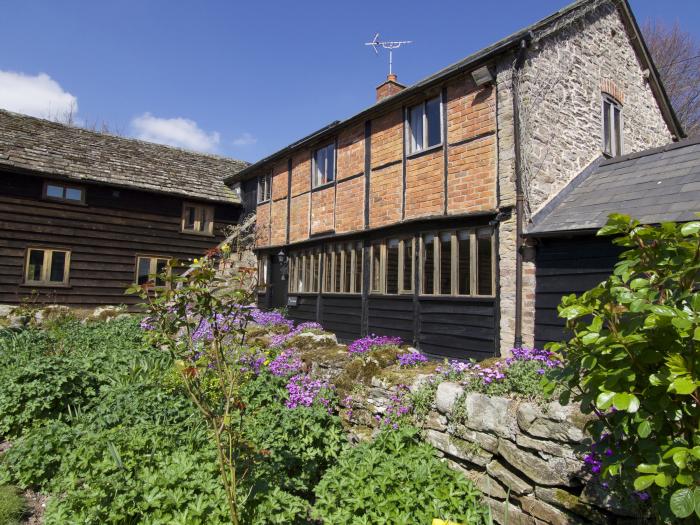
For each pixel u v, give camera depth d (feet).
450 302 25.79
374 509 11.02
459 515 11.01
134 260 48.44
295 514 11.00
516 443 12.43
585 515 10.73
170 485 10.74
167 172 53.21
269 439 14.55
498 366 15.61
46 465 13.80
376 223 31.50
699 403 5.65
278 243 43.45
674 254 6.66
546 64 24.89
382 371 18.06
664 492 6.03
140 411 16.01
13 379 18.28
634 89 32.55
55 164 44.29
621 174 24.29
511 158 22.90
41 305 41.60
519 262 22.36
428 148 27.71
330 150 37.22
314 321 37.63
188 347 11.52
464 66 24.50
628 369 5.93
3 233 41.45
